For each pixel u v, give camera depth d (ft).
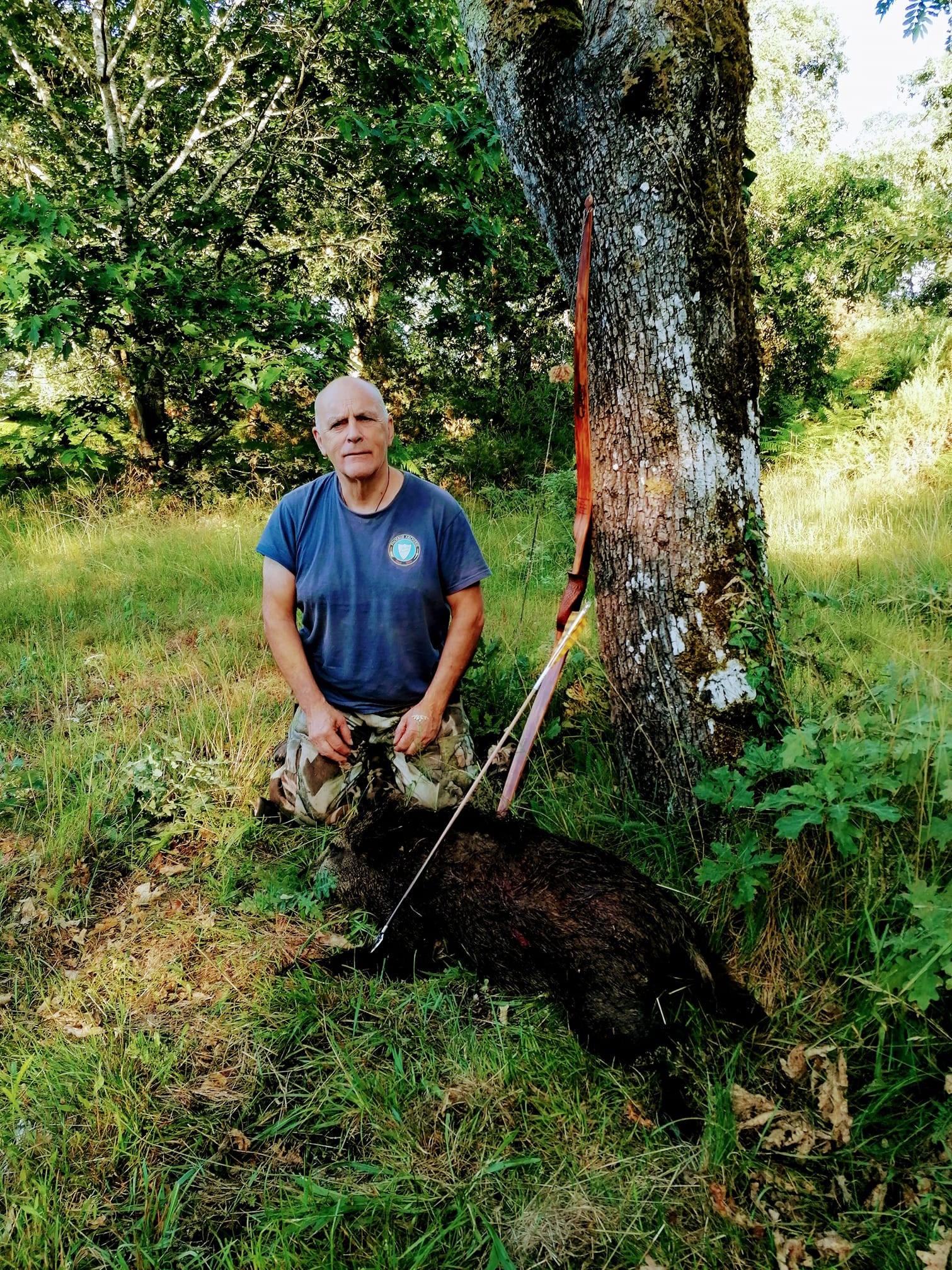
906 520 21.06
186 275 28.02
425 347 43.11
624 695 9.73
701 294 8.54
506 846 7.99
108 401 31.27
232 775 11.43
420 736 9.33
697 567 8.92
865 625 12.19
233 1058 7.34
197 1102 6.91
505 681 12.57
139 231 28.32
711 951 7.31
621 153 8.35
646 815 9.60
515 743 11.35
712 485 8.84
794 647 9.50
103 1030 7.54
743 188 10.35
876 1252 5.41
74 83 33.24
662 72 7.98
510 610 16.94
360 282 36.76
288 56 28.25
